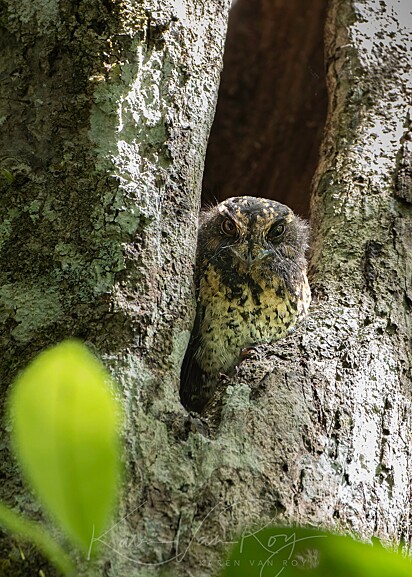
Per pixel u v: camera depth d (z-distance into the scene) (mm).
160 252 5238
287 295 7336
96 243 5062
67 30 5484
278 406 5102
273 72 9719
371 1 7887
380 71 7578
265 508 4629
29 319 4902
